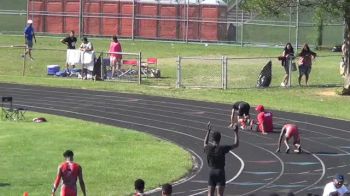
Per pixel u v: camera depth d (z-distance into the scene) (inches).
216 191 829.8
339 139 1197.1
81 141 1128.8
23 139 1122.0
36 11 2640.3
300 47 2512.3
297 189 892.6
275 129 1261.1
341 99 1545.3
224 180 807.1
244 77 1798.7
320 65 2068.2
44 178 898.7
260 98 1540.4
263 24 2522.1
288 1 1585.9
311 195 717.3
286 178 947.3
